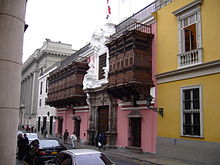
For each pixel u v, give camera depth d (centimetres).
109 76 1927
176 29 1520
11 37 743
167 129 1498
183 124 1390
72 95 2670
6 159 693
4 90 712
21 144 1501
